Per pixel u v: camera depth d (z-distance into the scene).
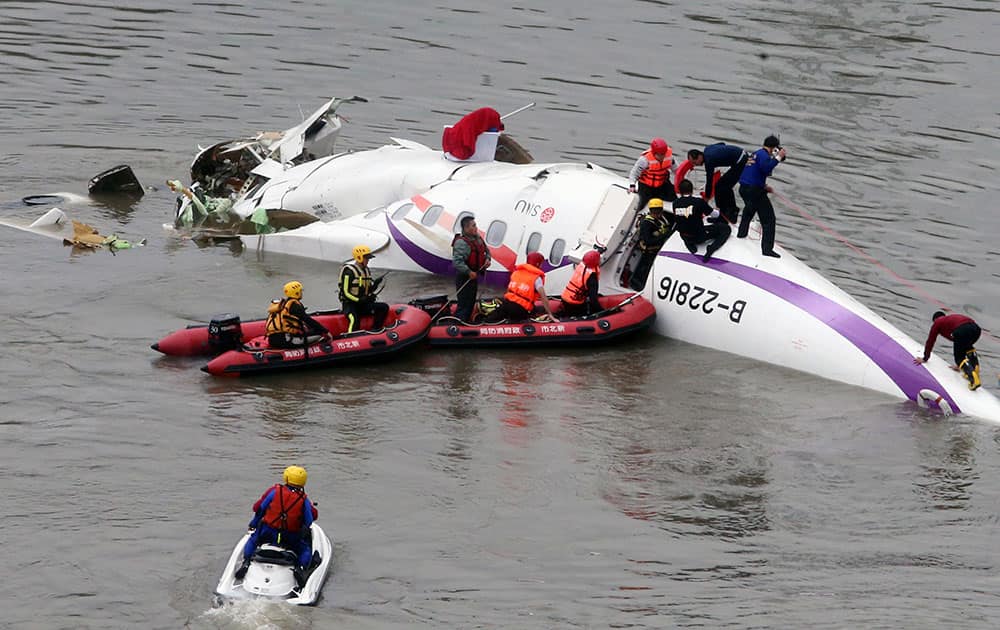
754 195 87.06
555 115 136.25
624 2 177.25
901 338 81.94
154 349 81.50
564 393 78.94
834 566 59.31
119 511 62.41
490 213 96.50
